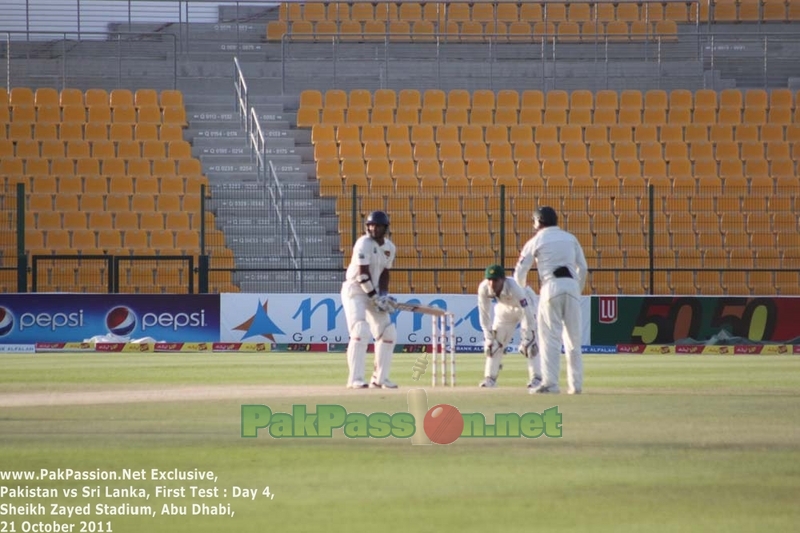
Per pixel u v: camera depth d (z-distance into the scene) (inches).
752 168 4030.5
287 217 3479.3
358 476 1119.6
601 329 2920.8
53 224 3631.9
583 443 1284.4
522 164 3978.8
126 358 2632.9
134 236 3590.1
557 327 1684.3
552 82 4532.5
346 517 968.9
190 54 4660.4
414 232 3535.9
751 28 4965.6
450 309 2920.8
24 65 4434.1
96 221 3654.0
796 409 1544.0
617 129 4188.0
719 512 983.6
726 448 1248.8
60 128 4008.4
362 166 3929.6
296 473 1133.1
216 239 3486.7
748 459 1192.2
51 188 3772.1
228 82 4451.3
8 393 1768.0
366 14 4918.8
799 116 4313.5
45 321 2920.8
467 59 4719.5
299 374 2165.4
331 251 3560.5
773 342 2925.7
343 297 1812.3
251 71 4451.3
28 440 1293.1
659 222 3663.9
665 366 2404.0
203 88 4439.0
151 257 3002.0
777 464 1168.2
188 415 1483.8
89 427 1382.9
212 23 4776.1
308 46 4704.7
